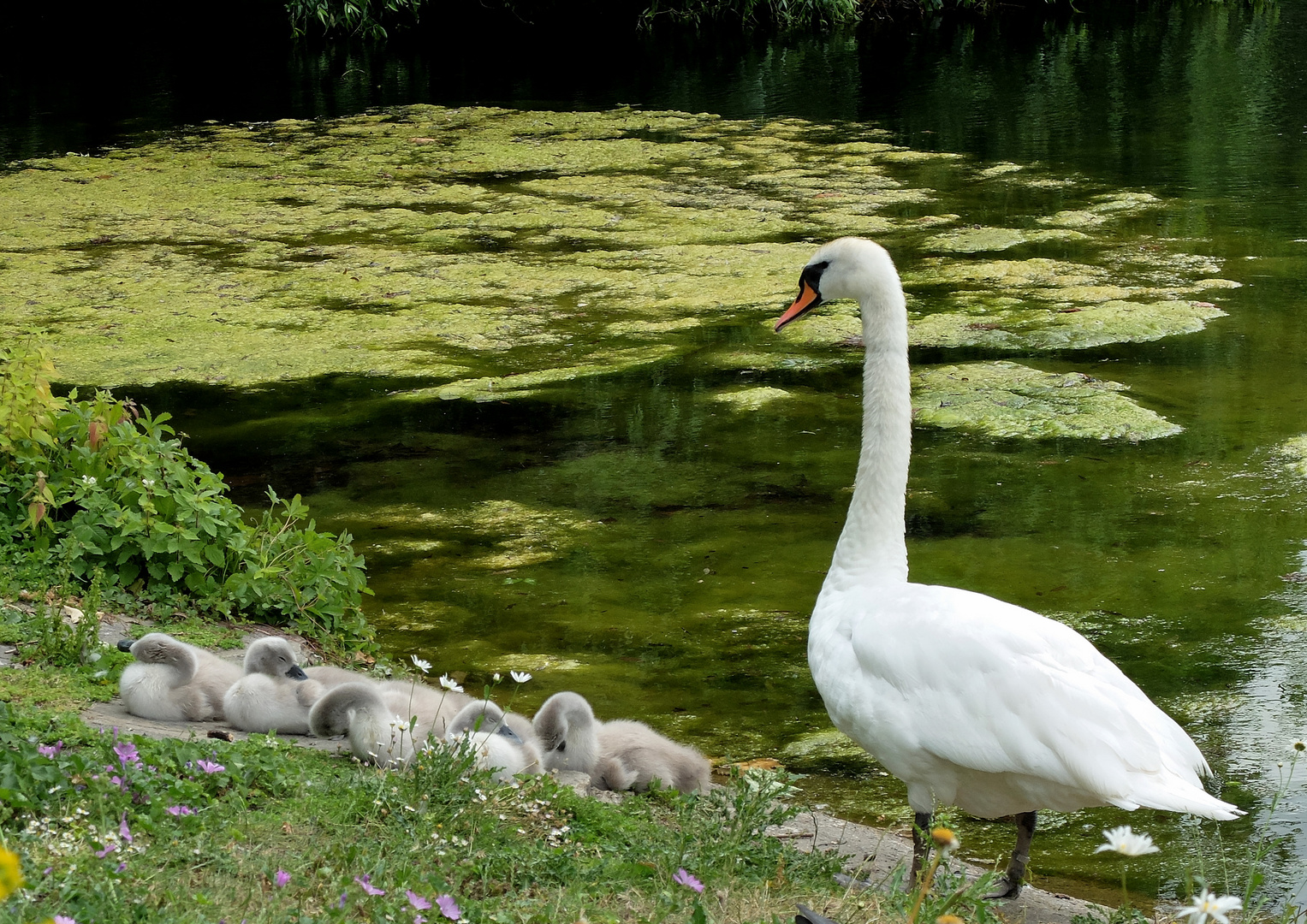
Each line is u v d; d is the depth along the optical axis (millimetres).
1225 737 7219
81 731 5418
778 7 38250
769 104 29078
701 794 6188
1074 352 14078
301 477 11242
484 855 4918
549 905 4527
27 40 37125
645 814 5805
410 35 37938
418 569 9555
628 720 7016
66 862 4270
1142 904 5848
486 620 8781
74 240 18969
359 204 21172
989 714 4953
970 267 17328
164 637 6336
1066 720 4824
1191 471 11094
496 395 13219
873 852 6035
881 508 6000
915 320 15266
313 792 5305
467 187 22250
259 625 7945
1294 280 16484
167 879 4289
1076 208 20234
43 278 17125
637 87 31234
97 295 16406
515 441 12062
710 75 32500
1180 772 4840
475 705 6117
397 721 5707
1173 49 34875
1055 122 26625
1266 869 6105
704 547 9922
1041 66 32781
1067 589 9078
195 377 13664
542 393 13289
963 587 9125
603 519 10406
